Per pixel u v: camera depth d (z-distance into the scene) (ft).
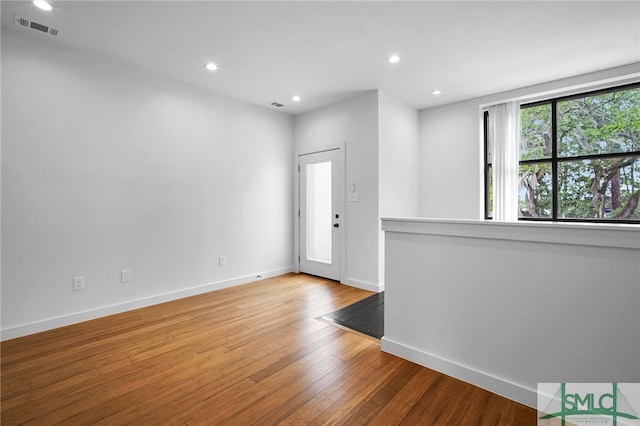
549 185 12.58
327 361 7.09
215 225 12.88
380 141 12.75
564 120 12.26
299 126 15.88
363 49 9.34
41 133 8.68
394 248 7.28
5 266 8.16
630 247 4.40
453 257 6.31
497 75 11.25
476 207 13.83
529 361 5.40
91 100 9.57
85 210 9.49
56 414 5.30
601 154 11.46
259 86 12.24
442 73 11.08
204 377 6.44
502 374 5.71
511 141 12.95
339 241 14.23
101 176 9.80
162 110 11.21
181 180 11.78
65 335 8.45
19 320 8.35
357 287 13.35
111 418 5.20
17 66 8.30
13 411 5.36
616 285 4.58
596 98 11.59
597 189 11.59
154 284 11.06
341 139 13.97
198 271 12.34
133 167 10.50
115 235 10.12
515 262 5.51
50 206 8.86
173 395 5.83
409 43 8.98
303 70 10.80
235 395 5.84
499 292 5.71
